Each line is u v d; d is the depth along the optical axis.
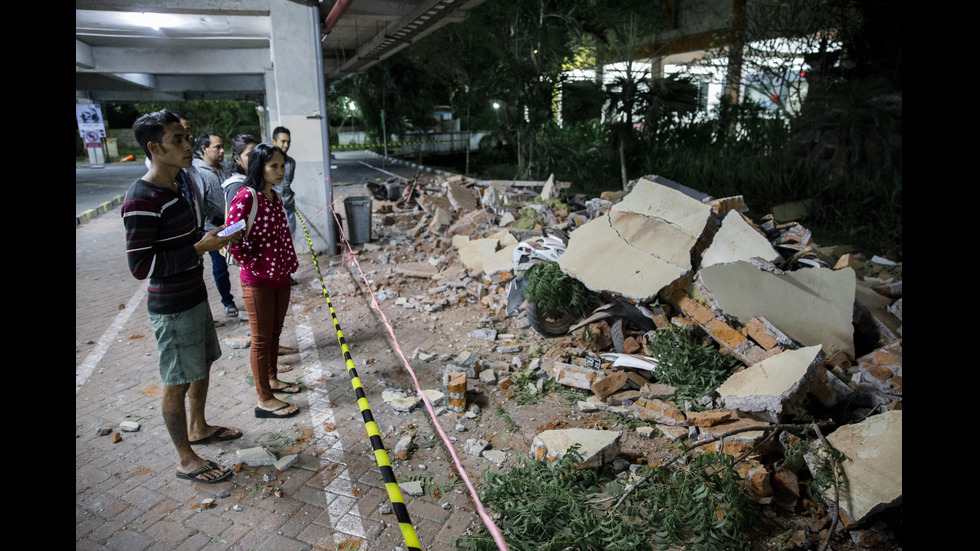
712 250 4.88
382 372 4.86
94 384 4.70
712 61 14.23
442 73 24.91
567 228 6.67
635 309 4.82
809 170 9.75
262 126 29.16
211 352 3.55
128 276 8.10
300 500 3.21
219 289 6.15
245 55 14.81
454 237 8.43
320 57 8.25
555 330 5.32
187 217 3.06
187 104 40.25
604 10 12.68
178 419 3.29
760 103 13.77
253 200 3.70
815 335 4.17
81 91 22.64
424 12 9.25
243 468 3.50
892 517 2.92
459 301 6.66
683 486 2.97
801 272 4.49
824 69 11.48
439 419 4.08
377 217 10.92
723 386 3.84
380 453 2.69
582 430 3.56
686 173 12.20
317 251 8.90
